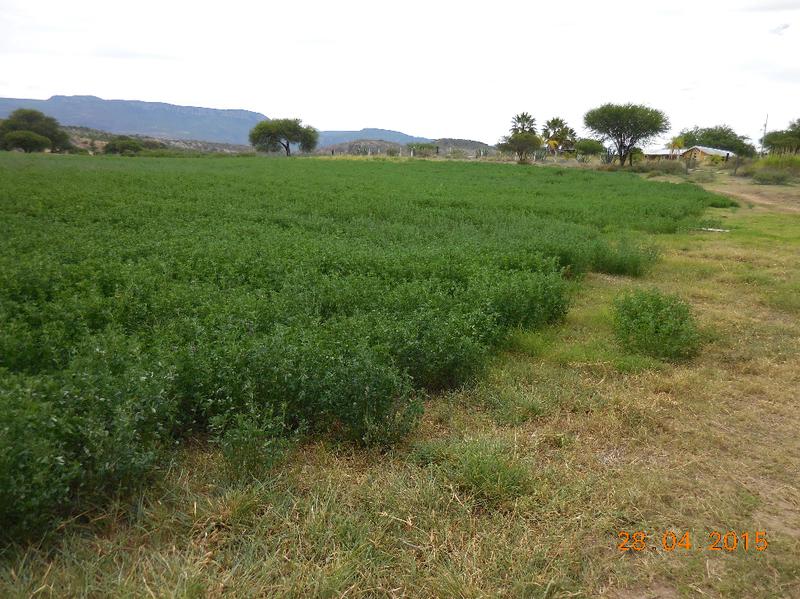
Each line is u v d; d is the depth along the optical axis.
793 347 7.34
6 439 3.21
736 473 4.41
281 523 3.56
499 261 10.05
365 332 5.73
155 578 3.04
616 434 4.93
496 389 5.69
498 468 4.07
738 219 21.64
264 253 9.88
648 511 3.88
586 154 83.50
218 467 4.13
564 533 3.57
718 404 5.57
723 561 3.43
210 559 3.26
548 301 8.05
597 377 6.25
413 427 4.80
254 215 16.16
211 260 9.25
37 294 7.37
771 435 5.06
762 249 14.99
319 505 3.73
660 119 61.34
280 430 4.26
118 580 3.00
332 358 4.75
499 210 20.62
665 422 5.20
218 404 4.50
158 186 23.47
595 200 25.88
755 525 3.77
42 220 13.52
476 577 3.16
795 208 26.05
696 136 90.94
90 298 6.75
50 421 3.46
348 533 3.47
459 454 4.30
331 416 4.75
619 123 61.50
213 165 45.34
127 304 6.76
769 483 4.31
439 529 3.58
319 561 3.24
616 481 4.18
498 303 7.55
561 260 11.67
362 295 7.59
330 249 10.34
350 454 4.50
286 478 4.02
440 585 3.09
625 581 3.24
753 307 9.46
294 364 4.76
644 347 6.98
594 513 3.79
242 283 8.73
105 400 3.85
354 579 3.14
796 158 43.97
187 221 14.71
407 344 5.60
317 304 7.32
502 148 74.44
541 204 23.20
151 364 4.45
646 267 12.27
